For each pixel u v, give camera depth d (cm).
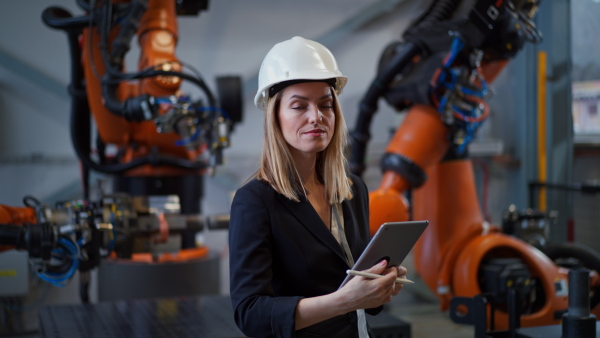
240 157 457
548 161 470
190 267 351
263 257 131
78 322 265
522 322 302
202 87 299
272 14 457
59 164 425
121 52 297
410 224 125
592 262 325
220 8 445
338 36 466
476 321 214
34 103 420
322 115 134
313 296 136
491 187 489
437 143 310
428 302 455
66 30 309
